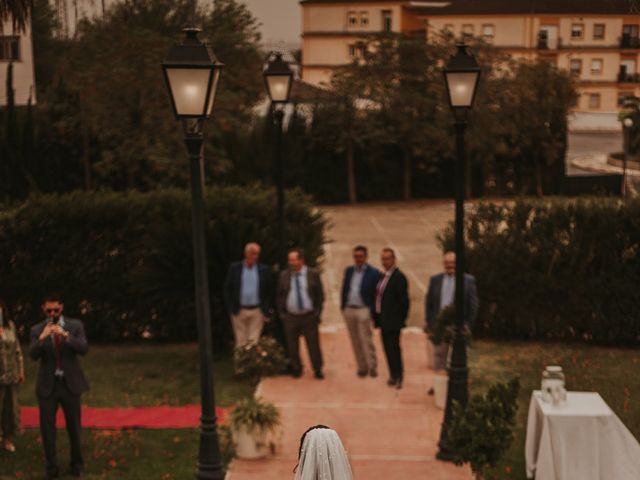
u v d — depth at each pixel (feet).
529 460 37.81
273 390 51.62
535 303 64.18
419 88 174.50
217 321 63.05
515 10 166.20
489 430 33.91
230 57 157.38
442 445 40.11
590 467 34.81
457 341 40.29
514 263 63.93
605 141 223.10
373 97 173.68
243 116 168.14
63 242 65.16
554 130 171.73
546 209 63.62
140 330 66.13
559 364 55.21
